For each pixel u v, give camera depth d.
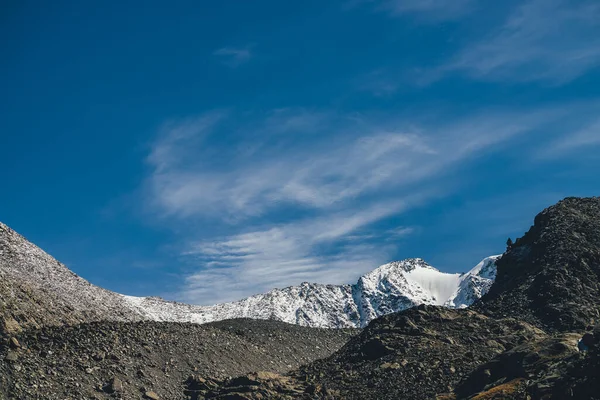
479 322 121.75
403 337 118.38
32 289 182.25
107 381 106.19
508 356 87.25
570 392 68.56
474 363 102.56
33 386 96.56
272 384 109.25
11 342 105.00
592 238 138.38
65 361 106.75
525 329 113.81
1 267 192.75
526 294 127.38
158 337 130.62
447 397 89.12
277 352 170.75
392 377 103.25
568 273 127.75
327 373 114.25
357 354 118.44
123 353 117.12
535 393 72.50
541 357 83.12
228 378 118.38
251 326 198.38
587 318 113.88
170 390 112.19
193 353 131.12
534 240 148.25
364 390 101.19
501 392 78.12
